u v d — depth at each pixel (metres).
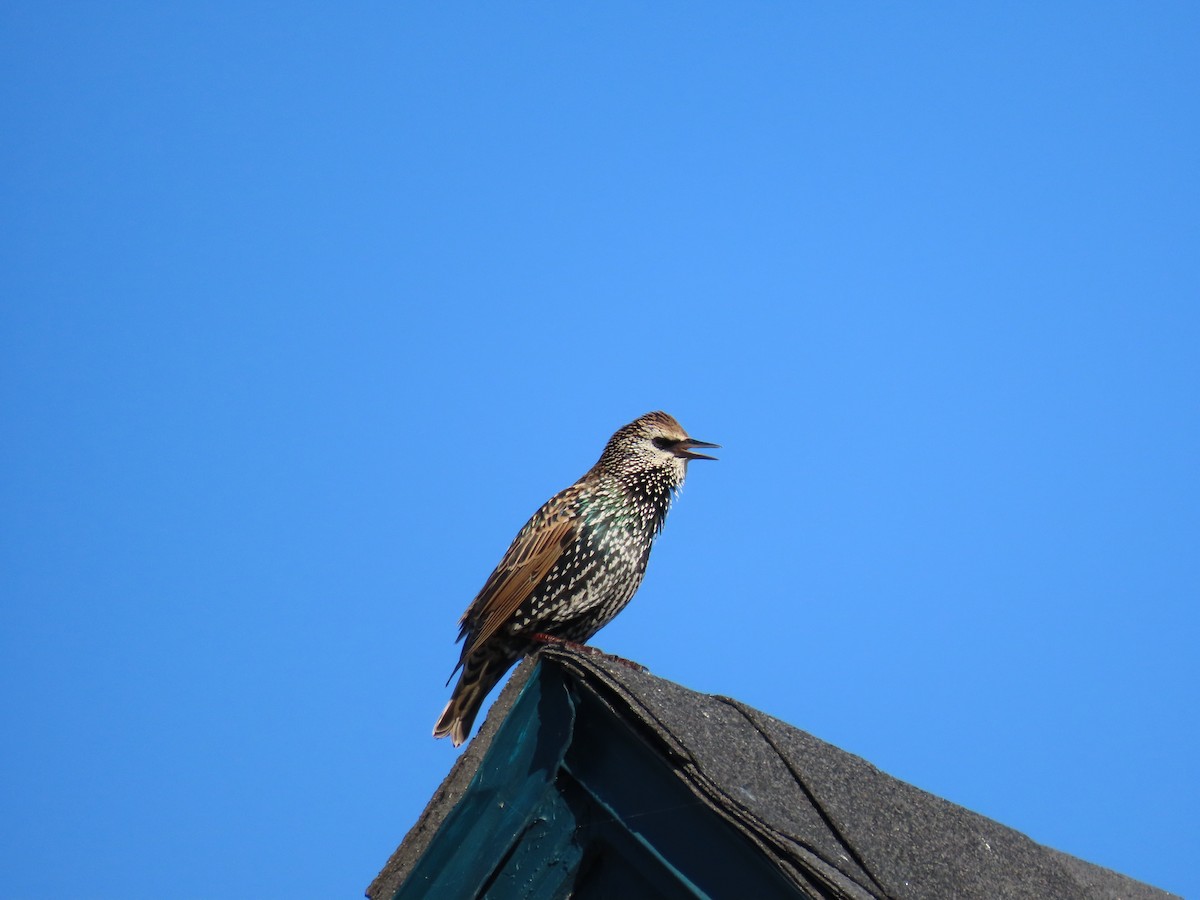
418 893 8.11
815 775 8.52
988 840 9.35
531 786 7.97
